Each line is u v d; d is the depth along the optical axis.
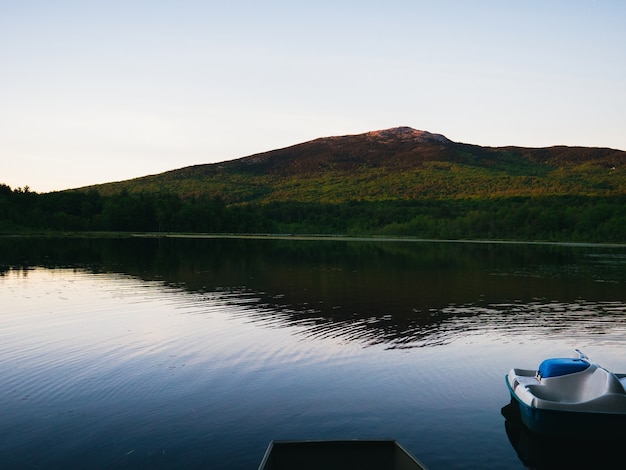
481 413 11.98
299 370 14.73
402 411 12.02
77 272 37.75
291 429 10.99
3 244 71.88
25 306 23.75
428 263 47.75
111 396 12.64
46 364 14.98
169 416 11.53
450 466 9.70
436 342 17.97
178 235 118.19
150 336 18.28
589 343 18.14
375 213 138.00
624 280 35.47
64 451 9.95
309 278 35.09
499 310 23.94
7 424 11.07
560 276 37.81
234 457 9.80
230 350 16.62
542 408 10.31
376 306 24.56
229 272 38.44
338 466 8.31
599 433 10.20
